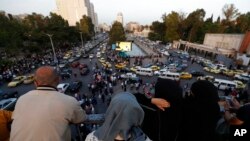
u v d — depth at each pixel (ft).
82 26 273.13
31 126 4.63
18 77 83.71
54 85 5.71
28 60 129.39
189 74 87.66
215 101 5.41
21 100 5.26
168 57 147.33
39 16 179.01
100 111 51.88
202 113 5.35
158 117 5.25
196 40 205.57
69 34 199.31
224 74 97.19
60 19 204.44
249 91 58.34
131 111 3.84
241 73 93.04
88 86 73.72
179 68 104.63
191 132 5.41
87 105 50.60
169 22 217.36
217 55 140.05
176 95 5.14
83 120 5.92
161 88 5.22
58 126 4.87
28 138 4.58
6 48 111.55
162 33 255.09
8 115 6.57
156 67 103.35
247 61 108.27
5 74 92.07
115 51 176.45
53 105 5.01
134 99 4.28
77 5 391.65
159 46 237.04
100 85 71.10
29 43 134.92
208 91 5.41
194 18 210.79
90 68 112.27
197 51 176.76
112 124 3.78
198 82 5.71
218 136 6.61
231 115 6.53
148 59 141.28
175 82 5.48
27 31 140.15
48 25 170.50
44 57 143.84
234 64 116.06
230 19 186.60
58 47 187.42
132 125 3.89
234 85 69.15
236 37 130.31
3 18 122.62
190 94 5.90
